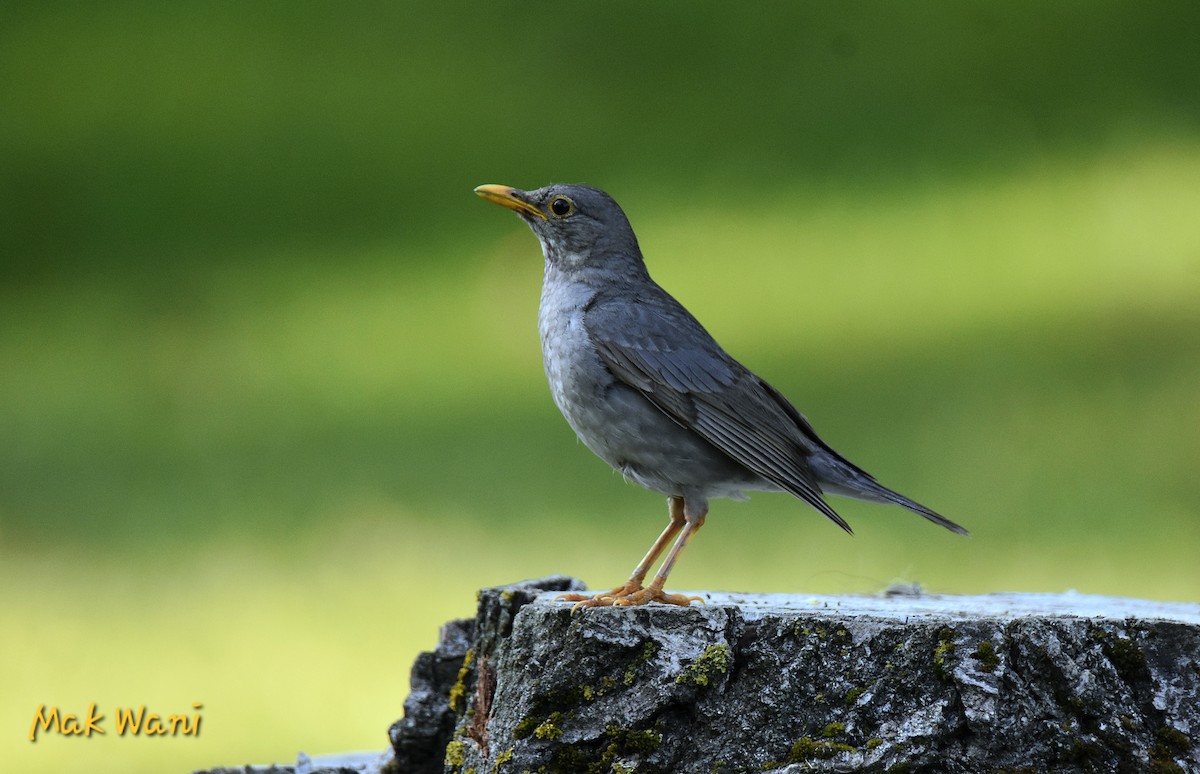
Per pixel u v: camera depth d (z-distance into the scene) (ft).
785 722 19.19
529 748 19.58
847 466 24.02
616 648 19.62
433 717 23.15
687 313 25.07
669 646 19.56
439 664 23.26
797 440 24.11
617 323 24.17
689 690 19.30
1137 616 19.53
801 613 19.72
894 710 18.86
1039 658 18.71
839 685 19.16
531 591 22.08
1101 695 18.53
